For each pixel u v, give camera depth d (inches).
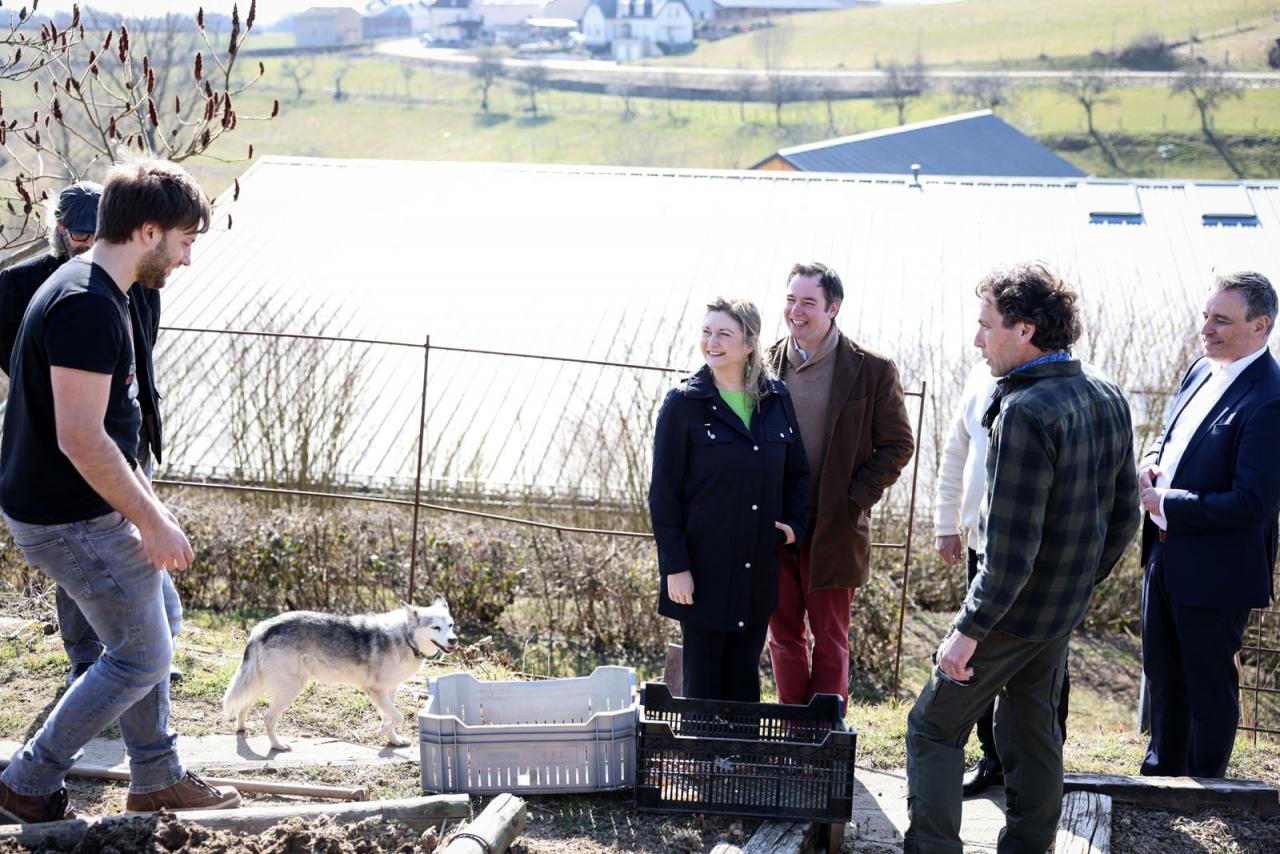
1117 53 3376.0
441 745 156.4
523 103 3319.4
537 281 613.0
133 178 118.0
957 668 135.0
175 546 120.0
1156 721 180.9
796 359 182.9
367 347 456.4
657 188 733.3
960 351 496.4
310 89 3353.8
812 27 4434.1
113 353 115.7
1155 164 2620.6
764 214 695.7
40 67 237.8
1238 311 164.9
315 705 199.5
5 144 236.4
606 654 339.6
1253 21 3462.1
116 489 115.3
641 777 154.3
